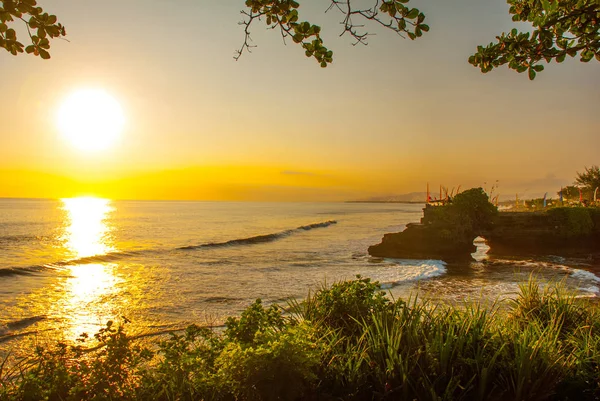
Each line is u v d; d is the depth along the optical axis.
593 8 3.21
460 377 3.47
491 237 28.83
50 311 12.20
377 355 3.66
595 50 3.46
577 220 28.61
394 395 3.35
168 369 3.48
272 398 2.95
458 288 14.59
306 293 14.45
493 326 4.46
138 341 8.58
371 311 4.56
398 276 18.05
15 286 16.33
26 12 3.13
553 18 3.34
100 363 3.39
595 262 23.22
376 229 54.25
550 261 23.89
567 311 5.55
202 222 66.62
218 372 3.15
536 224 29.11
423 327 4.14
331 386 3.49
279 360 3.04
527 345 3.79
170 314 11.67
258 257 25.48
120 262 23.31
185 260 24.12
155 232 46.31
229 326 4.04
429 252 25.72
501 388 3.49
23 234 42.97
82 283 16.92
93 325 10.66
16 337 9.61
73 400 3.08
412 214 114.56
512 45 3.61
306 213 114.88
